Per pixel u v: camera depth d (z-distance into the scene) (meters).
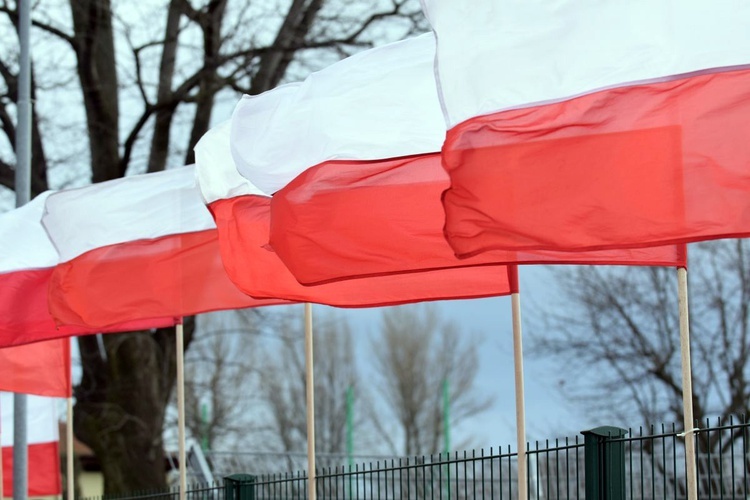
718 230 11.61
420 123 14.30
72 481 23.52
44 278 22.25
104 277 20.36
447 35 12.41
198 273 20.09
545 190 12.02
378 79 14.53
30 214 22.62
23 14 27.31
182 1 38.44
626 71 12.02
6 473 30.19
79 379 39.47
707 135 11.73
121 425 37.25
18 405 25.78
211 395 61.28
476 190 12.17
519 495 14.65
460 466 29.69
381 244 14.20
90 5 37.59
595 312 45.41
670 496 25.72
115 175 38.97
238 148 15.15
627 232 11.82
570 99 12.09
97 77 38.47
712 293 44.47
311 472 18.25
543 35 12.23
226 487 21.69
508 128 12.16
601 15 12.12
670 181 11.77
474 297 17.05
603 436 15.29
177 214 20.28
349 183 14.36
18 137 27.06
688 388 13.36
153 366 38.81
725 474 26.02
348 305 17.19
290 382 82.31
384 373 89.31
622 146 11.91
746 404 43.69
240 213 17.19
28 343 22.03
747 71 11.75
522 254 14.28
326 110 14.65
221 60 37.88
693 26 11.92
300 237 14.40
